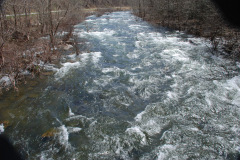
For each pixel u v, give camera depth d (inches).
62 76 335.9
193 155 170.4
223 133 196.1
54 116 228.8
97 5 1787.6
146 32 690.8
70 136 196.4
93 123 215.8
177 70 349.4
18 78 315.0
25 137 194.9
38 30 556.7
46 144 186.2
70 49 490.0
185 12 702.5
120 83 308.3
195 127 205.6
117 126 210.2
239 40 441.1
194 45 494.9
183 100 254.5
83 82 313.9
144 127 207.3
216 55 415.5
